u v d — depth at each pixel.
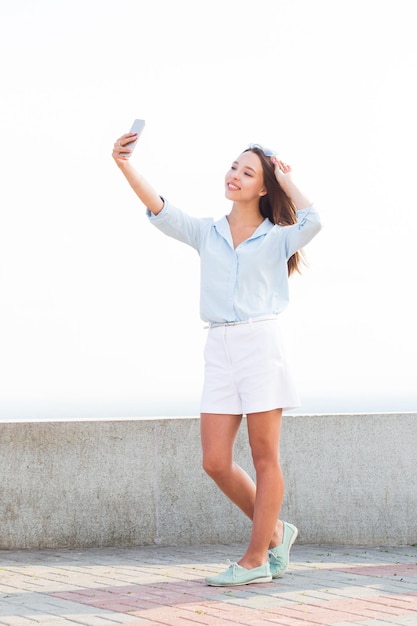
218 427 3.96
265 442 3.92
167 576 4.11
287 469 5.34
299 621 3.12
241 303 3.92
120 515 5.10
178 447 5.23
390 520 5.41
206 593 3.65
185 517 5.19
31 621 3.11
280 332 3.98
